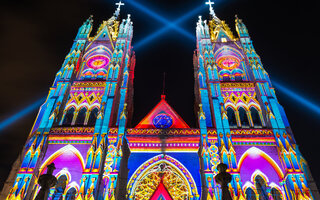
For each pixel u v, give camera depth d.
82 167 33.06
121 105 39.31
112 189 29.38
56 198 31.30
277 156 33.25
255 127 37.50
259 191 31.34
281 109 38.47
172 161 34.47
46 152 34.12
